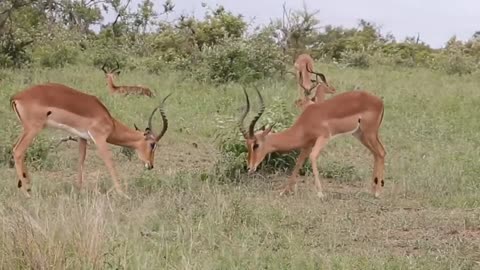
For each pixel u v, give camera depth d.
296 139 9.89
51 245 5.97
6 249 5.98
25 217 6.34
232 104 16.42
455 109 17.41
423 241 7.50
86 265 5.94
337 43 37.34
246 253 6.84
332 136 9.98
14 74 19.67
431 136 14.20
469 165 11.21
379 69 29.17
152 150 10.05
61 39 25.81
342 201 9.41
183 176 10.17
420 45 40.00
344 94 10.17
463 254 7.08
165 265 6.38
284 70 21.12
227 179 10.32
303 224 8.07
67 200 8.15
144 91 17.53
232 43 20.77
